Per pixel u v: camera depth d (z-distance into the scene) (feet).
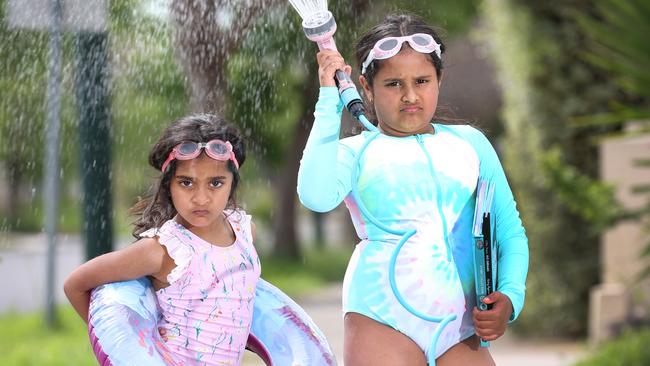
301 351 22.98
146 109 41.27
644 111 45.96
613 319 55.88
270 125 91.15
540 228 62.69
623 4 44.37
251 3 35.29
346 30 42.98
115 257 21.09
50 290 71.51
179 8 34.91
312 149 21.03
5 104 38.93
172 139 20.95
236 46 35.63
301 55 45.65
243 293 21.75
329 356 23.24
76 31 35.96
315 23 21.33
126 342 20.39
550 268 62.64
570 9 62.03
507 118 65.72
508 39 64.95
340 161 21.72
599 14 61.87
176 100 40.32
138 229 22.03
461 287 21.65
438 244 21.49
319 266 140.46
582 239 62.13
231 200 22.35
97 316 20.77
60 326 71.41
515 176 63.98
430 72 21.68
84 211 43.52
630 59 45.06
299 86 76.13
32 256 106.11
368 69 21.90
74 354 59.16
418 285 21.25
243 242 22.02
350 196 22.03
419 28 22.02
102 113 40.04
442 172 21.76
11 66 36.01
